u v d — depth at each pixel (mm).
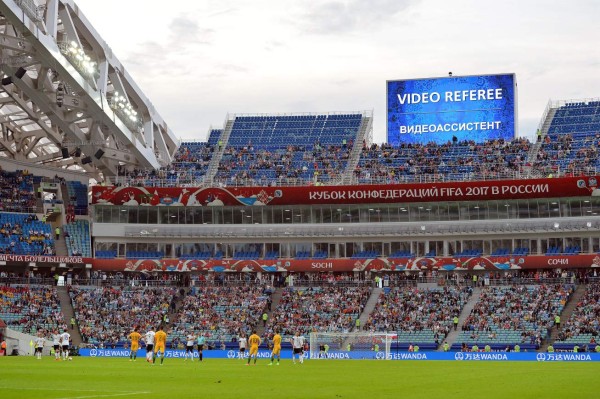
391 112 126125
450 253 112188
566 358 80562
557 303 98312
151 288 111375
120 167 125000
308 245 116250
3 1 86312
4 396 33188
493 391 37125
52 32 97438
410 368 61625
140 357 87312
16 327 97562
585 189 105312
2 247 108312
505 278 106875
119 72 117250
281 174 123250
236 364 67938
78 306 105500
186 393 35562
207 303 108125
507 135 121938
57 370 55750
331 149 127562
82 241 116500
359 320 101438
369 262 112500
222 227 116938
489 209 110438
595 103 124438
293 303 107062
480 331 95750
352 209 114875
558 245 108188
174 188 115938
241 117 137250
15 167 120500
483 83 123375
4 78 101250
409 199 111438
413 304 103250
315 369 59406
